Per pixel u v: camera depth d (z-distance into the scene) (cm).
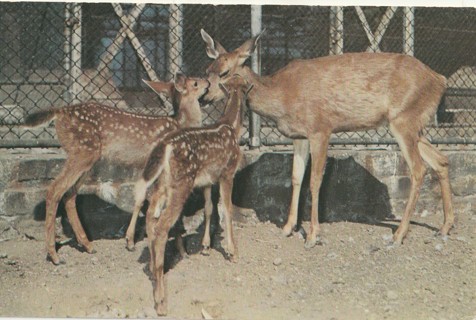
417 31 1060
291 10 1018
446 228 766
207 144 628
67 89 806
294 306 582
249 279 629
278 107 729
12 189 706
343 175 812
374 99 734
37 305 582
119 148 675
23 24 873
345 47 1044
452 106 1053
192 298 592
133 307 591
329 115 730
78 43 835
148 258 667
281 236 741
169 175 593
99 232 729
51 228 647
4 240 704
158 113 872
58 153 780
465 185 885
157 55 934
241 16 979
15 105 852
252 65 799
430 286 632
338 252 703
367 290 618
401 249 719
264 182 782
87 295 592
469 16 1080
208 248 680
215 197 758
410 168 739
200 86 724
